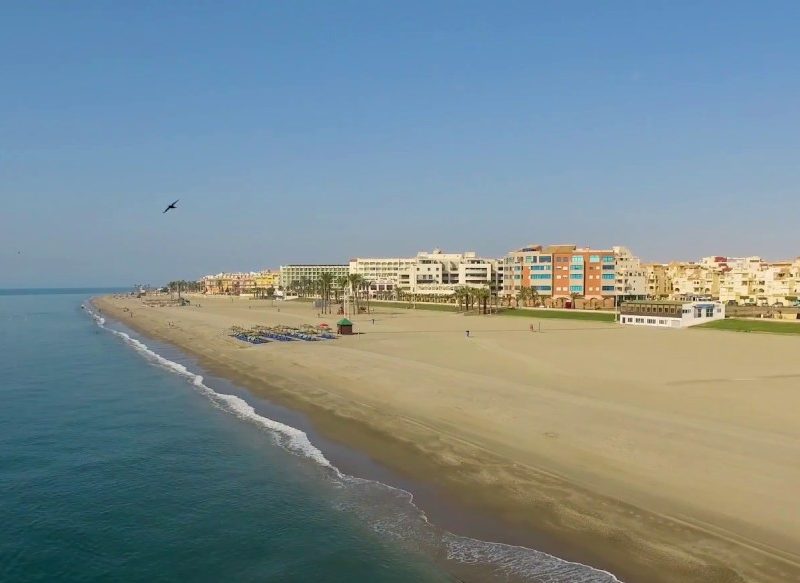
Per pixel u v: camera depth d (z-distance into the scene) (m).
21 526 24.91
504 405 39.75
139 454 34.38
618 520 21.55
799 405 39.38
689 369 56.34
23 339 107.62
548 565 19.06
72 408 47.00
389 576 19.56
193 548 22.58
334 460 31.16
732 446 29.42
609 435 31.72
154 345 93.94
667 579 17.72
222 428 39.53
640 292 186.50
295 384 52.59
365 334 98.88
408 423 36.56
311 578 19.97
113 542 23.33
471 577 18.92
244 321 136.50
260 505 26.16
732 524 20.70
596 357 66.12
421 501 24.89
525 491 24.84
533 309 158.75
